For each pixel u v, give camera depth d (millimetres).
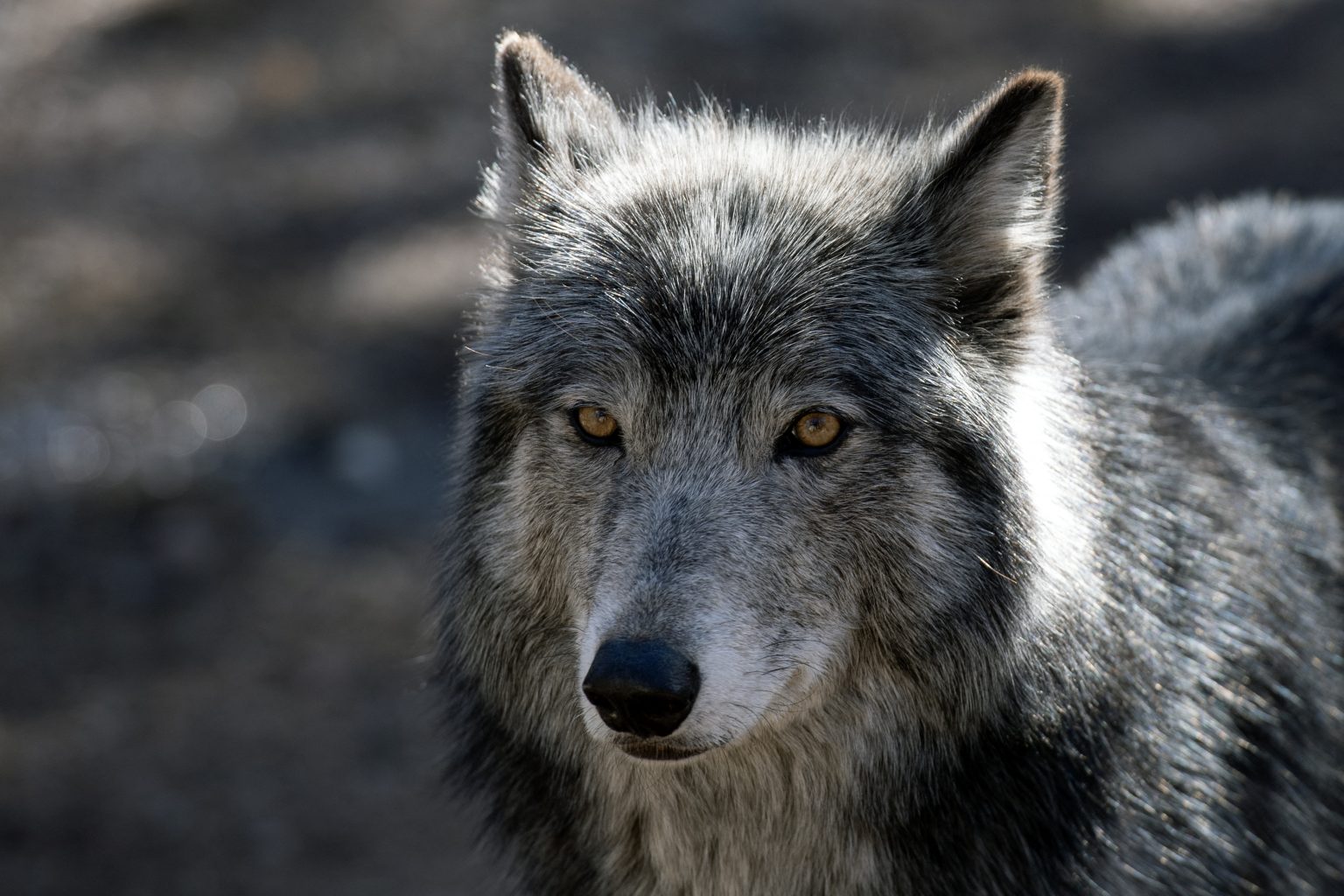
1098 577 8641
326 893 14406
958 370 8531
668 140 9812
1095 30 34344
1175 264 12883
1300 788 9625
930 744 8625
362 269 27156
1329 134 28719
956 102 30469
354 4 36375
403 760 16406
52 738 16578
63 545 20172
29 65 34250
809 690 8336
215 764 16250
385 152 30922
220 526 20656
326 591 19266
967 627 8391
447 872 14672
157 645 18312
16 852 14828
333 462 22156
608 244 8898
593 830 9312
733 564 7914
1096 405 9289
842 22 34094
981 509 8383
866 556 8297
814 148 9578
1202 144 28891
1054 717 8516
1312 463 10445
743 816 9039
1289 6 35031
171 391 23781
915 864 8805
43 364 24562
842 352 8273
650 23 33906
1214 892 8930
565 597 8648
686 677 7547
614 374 8344
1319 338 11375
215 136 31812
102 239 28156
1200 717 8977
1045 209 8641
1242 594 9359
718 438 8211
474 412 9141
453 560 9312
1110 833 8625
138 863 14797
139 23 35719
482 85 32938
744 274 8469
